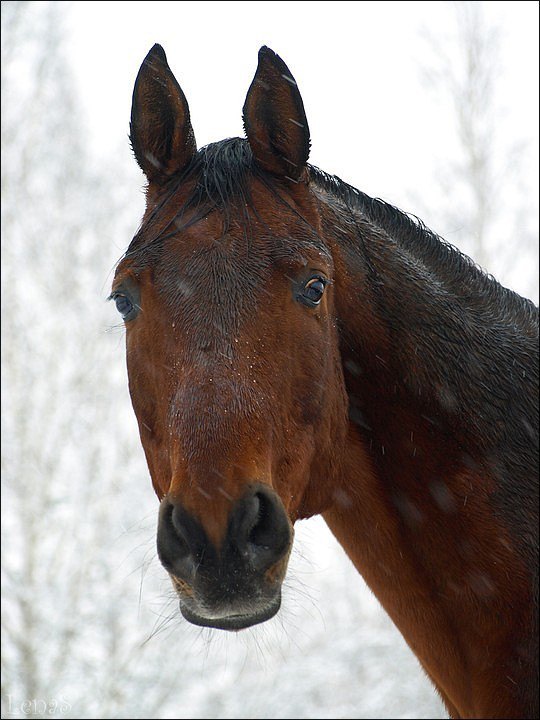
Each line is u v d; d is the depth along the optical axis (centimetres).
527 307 526
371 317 475
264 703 1567
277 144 448
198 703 1606
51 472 1903
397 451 477
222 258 406
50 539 1844
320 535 1577
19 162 2369
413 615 485
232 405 377
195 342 391
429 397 473
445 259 511
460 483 466
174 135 453
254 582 363
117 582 1769
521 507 465
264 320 400
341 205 499
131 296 424
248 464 372
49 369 2052
